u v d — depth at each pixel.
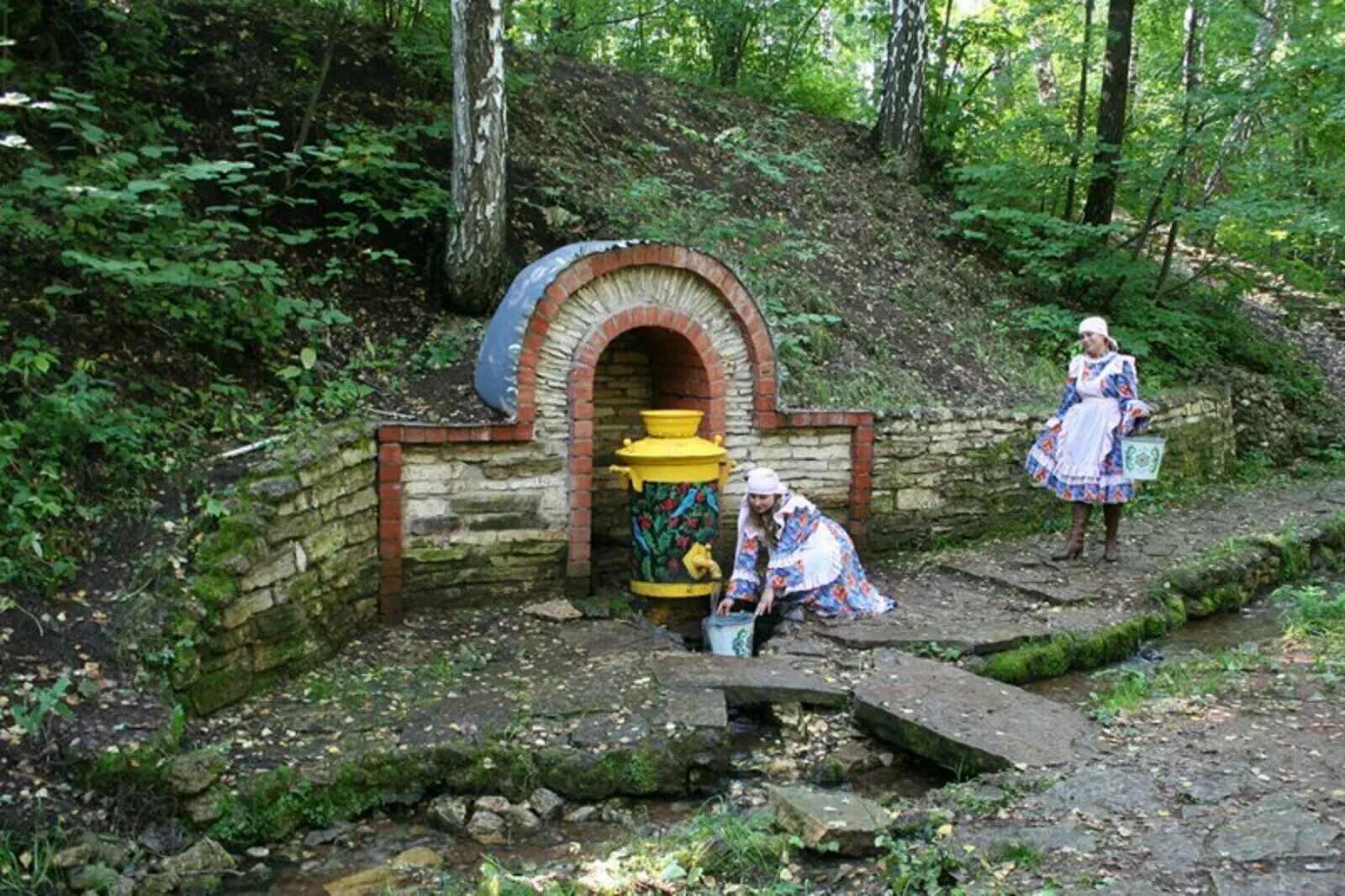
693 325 6.86
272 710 4.71
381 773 4.30
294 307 6.41
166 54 8.12
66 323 5.73
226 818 3.98
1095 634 6.16
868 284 10.55
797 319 8.77
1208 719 4.73
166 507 5.07
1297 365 14.07
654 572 6.68
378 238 7.91
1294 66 10.91
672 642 6.00
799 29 16.00
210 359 6.28
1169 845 3.46
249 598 4.85
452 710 4.77
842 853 3.69
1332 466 12.27
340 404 6.35
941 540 8.24
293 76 8.66
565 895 3.44
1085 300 12.12
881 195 12.49
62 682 3.88
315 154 7.01
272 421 6.06
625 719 4.70
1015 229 11.64
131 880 3.61
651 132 11.38
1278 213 10.84
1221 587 7.29
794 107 14.13
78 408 4.87
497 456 6.36
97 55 7.30
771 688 5.14
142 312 6.09
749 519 6.41
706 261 6.77
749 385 7.19
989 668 5.71
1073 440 7.54
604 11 14.59
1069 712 4.89
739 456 7.23
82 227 5.72
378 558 6.05
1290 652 5.83
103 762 3.85
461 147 7.50
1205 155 12.16
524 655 5.58
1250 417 12.20
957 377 9.55
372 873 3.88
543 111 10.38
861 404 8.25
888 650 5.74
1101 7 18.28
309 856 4.00
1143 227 12.53
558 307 6.32
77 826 3.70
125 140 6.95
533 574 6.51
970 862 3.46
